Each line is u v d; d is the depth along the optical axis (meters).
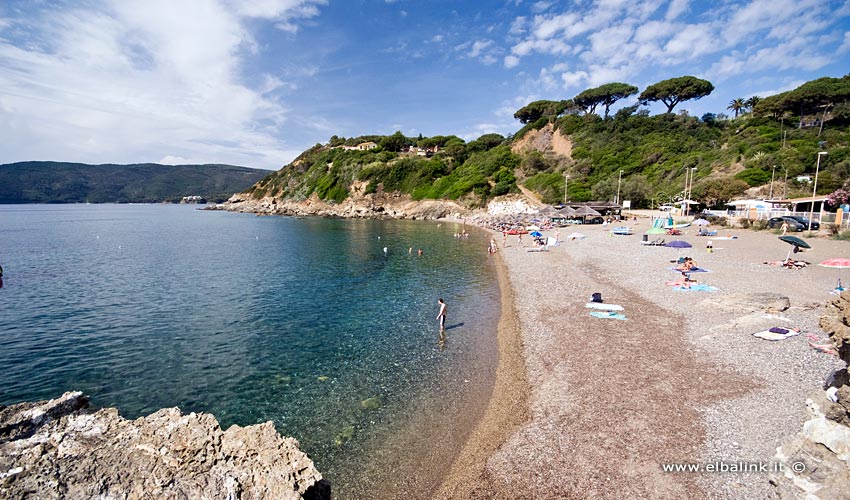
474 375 15.94
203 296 28.83
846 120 86.94
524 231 64.56
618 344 17.08
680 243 39.03
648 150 102.75
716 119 117.06
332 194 129.88
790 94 90.88
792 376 13.16
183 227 89.25
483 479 9.88
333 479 10.40
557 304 23.81
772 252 35.47
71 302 27.36
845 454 7.00
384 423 12.86
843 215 45.34
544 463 10.15
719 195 69.81
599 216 71.12
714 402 12.04
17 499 5.35
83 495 5.61
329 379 16.02
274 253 49.38
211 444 7.14
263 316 24.19
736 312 19.97
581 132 121.62
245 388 15.41
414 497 9.67
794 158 70.75
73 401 7.98
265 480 6.43
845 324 8.38
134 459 6.51
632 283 27.44
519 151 127.69
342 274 36.44
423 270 37.94
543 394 13.52
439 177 123.00
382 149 146.62
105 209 196.50
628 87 128.25
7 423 6.91
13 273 37.28
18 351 18.97
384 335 20.78
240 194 176.38
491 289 29.95
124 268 39.78
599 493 8.99
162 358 18.22
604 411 12.10
